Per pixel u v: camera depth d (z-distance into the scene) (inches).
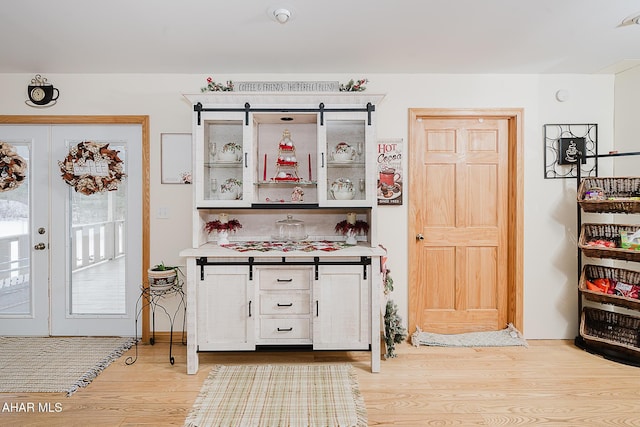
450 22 88.3
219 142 112.4
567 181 125.3
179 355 114.3
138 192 124.8
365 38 96.9
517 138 124.3
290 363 108.7
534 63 114.8
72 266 126.2
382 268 113.7
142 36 95.6
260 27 90.7
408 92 123.6
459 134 127.9
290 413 82.9
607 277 115.2
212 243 118.8
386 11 83.2
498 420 80.9
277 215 125.3
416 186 126.6
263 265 102.3
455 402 87.9
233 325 102.7
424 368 105.4
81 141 124.8
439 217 128.7
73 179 120.7
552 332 126.0
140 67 117.0
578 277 123.4
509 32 93.6
